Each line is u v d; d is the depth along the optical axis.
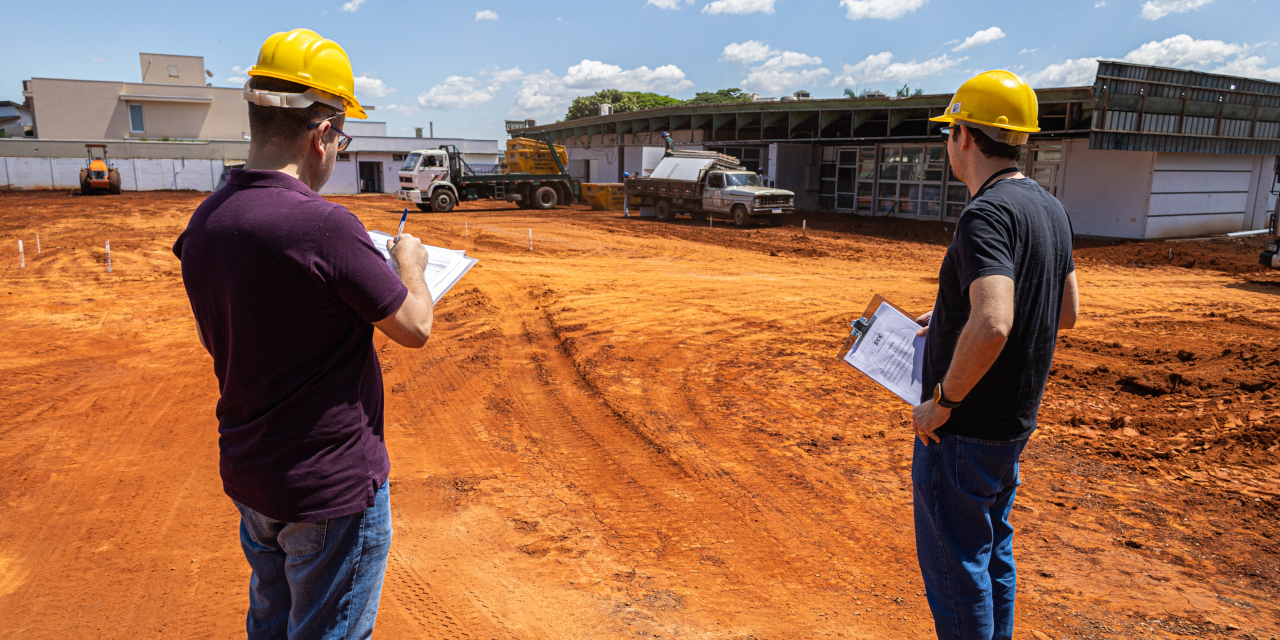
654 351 8.38
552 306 11.10
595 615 3.29
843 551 3.85
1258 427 5.37
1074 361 7.65
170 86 50.41
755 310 10.85
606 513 4.36
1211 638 3.00
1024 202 2.01
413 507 4.48
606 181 44.06
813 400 6.54
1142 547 3.78
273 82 1.68
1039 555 3.71
